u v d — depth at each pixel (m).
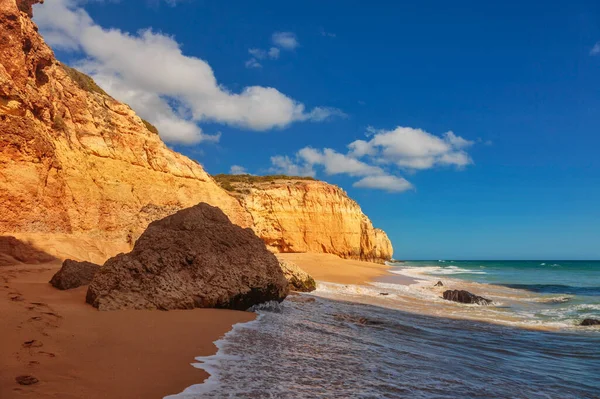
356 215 58.56
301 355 7.34
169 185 28.73
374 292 21.89
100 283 10.45
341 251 53.59
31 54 20.58
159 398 4.78
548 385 7.15
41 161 19.00
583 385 7.35
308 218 51.94
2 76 17.98
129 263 11.19
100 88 28.58
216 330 8.86
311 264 36.44
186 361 6.32
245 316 11.23
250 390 5.28
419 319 13.95
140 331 7.92
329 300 17.22
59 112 22.42
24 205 17.69
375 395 5.53
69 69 25.89
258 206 49.47
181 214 14.40
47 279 13.27
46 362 5.49
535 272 57.50
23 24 20.20
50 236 18.02
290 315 12.37
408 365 7.41
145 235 12.80
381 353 8.18
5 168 17.34
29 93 19.48
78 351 6.17
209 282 11.98
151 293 10.73
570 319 15.56
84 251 18.72
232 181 58.28
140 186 26.12
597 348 10.77
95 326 7.84
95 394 4.68
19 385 4.62
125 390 4.92
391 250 80.31
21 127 18.25
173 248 12.41
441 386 6.31
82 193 21.45
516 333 12.58
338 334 9.86
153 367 5.87
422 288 26.91
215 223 14.70
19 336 6.38
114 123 26.45
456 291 21.45
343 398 5.28
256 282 12.70
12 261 15.44
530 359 9.23
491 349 9.98
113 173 24.47
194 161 35.19
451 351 9.28
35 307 8.48
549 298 23.83
